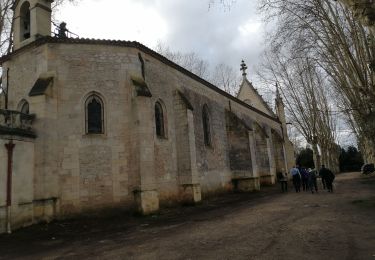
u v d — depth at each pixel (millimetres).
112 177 14859
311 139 41594
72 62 15234
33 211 13047
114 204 14688
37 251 8977
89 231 11672
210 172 22734
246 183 26219
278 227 10078
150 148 15297
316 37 16156
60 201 13867
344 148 65500
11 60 16734
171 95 19250
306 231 9195
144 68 17078
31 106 14078
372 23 8258
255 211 14250
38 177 13422
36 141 13672
